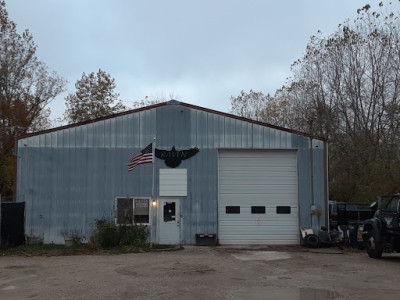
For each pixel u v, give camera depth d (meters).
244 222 21.36
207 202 21.11
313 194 21.30
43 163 20.97
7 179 37.84
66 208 20.81
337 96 35.41
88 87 48.12
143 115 21.41
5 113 40.94
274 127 21.53
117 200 20.92
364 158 28.78
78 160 21.05
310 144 21.55
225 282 10.66
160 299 8.82
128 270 12.53
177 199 21.09
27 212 20.69
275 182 21.61
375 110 33.38
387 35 33.03
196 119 21.47
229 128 21.45
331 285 10.29
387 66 32.78
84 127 21.20
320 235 19.75
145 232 19.27
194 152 21.28
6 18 40.69
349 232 19.20
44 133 21.08
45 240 20.58
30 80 42.84
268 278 11.25
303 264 14.00
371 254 15.80
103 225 18.83
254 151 21.69
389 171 25.31
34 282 10.71
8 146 40.31
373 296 9.09
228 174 21.59
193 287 10.02
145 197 20.98
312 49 37.28
